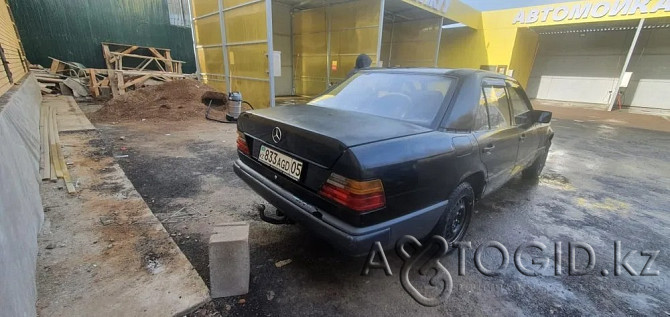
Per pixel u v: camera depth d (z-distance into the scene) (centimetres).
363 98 274
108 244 227
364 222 168
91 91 1006
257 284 205
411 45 1411
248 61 836
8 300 128
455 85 243
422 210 199
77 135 528
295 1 1110
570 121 1040
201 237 254
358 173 162
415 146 189
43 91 959
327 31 1135
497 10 1534
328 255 241
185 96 854
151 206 304
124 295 181
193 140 559
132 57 1329
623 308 204
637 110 1446
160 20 1395
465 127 234
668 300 214
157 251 223
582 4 1288
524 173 440
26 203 220
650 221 334
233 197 330
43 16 1126
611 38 1562
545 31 1630
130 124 662
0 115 272
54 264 202
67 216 262
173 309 175
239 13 820
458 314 190
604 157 602
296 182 200
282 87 1338
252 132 244
